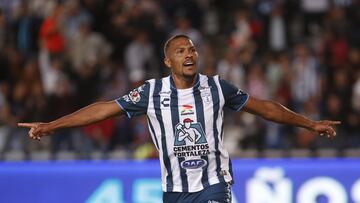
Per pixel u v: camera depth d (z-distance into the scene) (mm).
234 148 39750
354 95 43844
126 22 48750
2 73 44875
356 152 35656
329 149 37094
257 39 49906
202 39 49875
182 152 22406
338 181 33969
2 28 47094
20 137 39438
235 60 45500
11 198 34125
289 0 51688
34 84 43438
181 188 22531
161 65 47594
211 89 22562
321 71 46062
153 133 22672
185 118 22406
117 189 33938
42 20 47500
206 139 22344
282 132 40375
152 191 33875
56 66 44562
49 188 34156
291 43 50750
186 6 51938
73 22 47156
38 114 41594
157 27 48344
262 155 35656
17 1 49000
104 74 44969
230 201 22594
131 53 47000
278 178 33906
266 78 45062
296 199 33875
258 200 33812
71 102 42812
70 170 34156
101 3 49344
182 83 22562
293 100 44406
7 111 41031
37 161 34469
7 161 34656
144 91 22625
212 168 22484
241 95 22688
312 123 22859
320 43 49312
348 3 52969
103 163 34156
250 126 40312
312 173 33969
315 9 52594
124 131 40656
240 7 52438
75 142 38875
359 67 47344
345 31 50312
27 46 47156
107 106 22516
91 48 46625
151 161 34125
